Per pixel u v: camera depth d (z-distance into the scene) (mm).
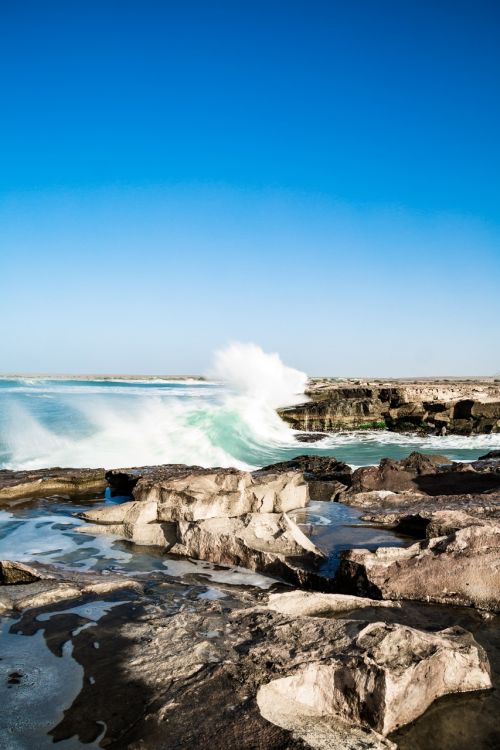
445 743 3791
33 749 3424
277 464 16000
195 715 3699
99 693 4008
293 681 4062
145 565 7539
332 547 7949
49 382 73000
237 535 7648
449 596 6246
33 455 16875
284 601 5922
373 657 4176
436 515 8531
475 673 4453
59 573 6785
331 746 3488
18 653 4621
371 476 12445
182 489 9586
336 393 36531
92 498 11695
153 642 4770
